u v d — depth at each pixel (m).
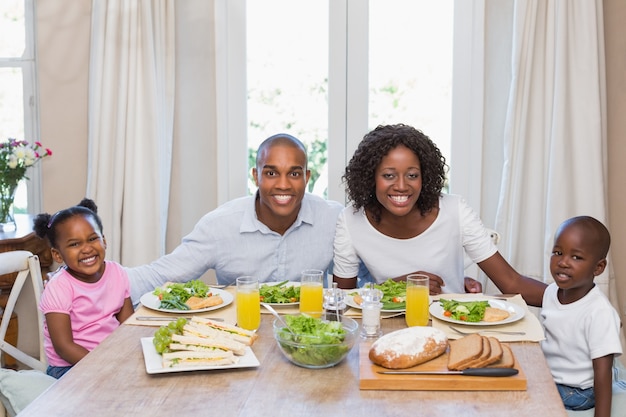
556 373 1.99
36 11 3.55
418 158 2.20
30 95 3.72
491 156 3.47
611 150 3.37
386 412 1.30
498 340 1.63
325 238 2.46
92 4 3.49
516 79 3.25
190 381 1.45
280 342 1.53
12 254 2.22
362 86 3.54
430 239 2.31
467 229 2.33
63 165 3.64
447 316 1.85
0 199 3.24
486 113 3.46
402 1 3.49
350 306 1.98
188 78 3.56
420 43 3.50
